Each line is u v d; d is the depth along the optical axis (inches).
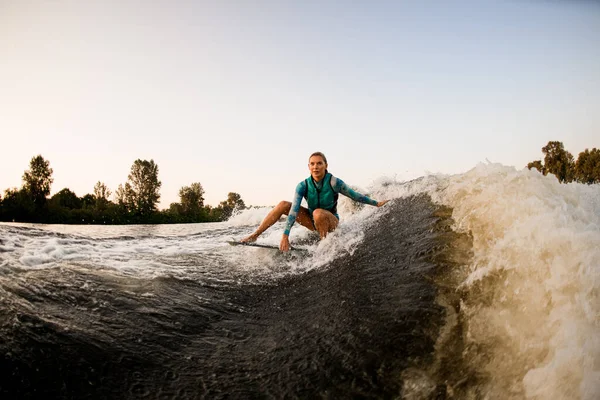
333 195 173.3
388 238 144.9
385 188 226.1
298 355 89.2
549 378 71.0
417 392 74.7
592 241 85.6
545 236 94.3
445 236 122.6
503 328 83.1
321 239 171.0
